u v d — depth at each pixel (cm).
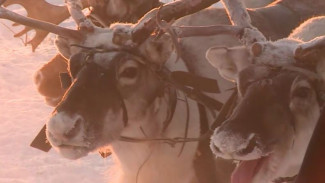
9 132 1938
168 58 1043
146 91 1039
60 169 1666
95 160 1717
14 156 1759
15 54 2939
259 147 886
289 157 920
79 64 1030
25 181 1596
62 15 1232
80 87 996
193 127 1075
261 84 926
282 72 934
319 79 930
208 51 996
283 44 953
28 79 2550
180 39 1112
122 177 1094
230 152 877
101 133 992
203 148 1065
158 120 1058
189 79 1052
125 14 1182
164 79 1044
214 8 1164
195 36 1033
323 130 617
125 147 1061
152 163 1063
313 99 927
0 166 1684
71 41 1061
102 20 1190
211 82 1056
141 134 1052
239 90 948
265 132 892
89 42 1048
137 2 1181
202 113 1081
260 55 946
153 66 1037
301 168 621
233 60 991
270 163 912
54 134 972
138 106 1038
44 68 1163
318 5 1281
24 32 1239
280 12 1252
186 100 1075
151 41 1030
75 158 988
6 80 2520
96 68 1015
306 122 925
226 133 881
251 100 913
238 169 920
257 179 917
